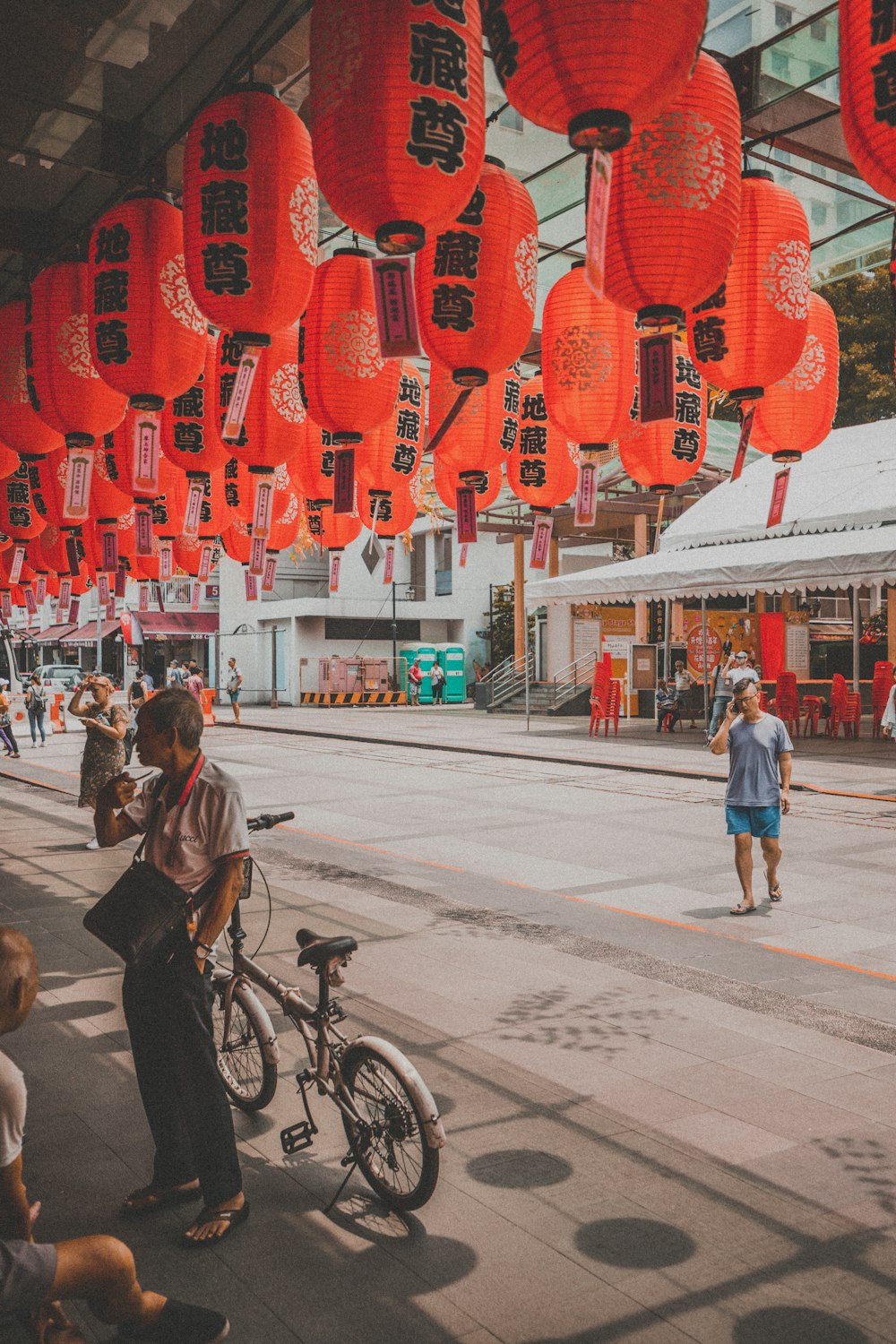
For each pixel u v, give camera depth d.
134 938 3.14
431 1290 2.79
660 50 2.37
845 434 22.48
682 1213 3.18
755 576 17.98
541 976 5.59
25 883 8.03
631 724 26.58
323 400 4.66
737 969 5.82
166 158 5.93
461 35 2.77
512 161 7.09
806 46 5.14
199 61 5.47
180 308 4.53
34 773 17.05
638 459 4.98
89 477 5.40
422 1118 3.08
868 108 2.43
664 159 3.05
